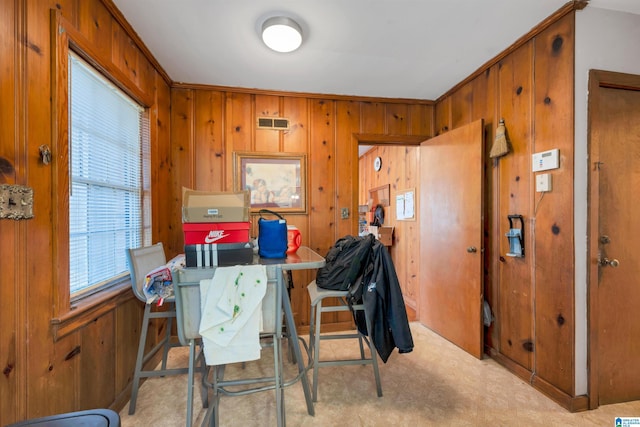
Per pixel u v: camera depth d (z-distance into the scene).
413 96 2.96
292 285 2.51
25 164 1.09
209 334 1.21
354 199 2.94
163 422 1.61
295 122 2.84
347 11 1.72
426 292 3.01
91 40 1.49
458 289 2.53
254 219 2.76
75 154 1.45
